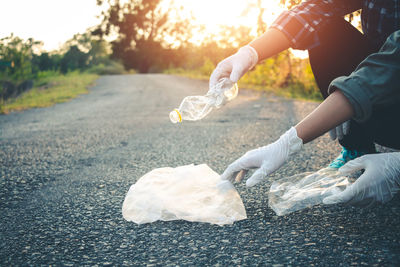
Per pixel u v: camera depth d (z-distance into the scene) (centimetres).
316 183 141
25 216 145
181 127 396
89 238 120
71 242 117
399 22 117
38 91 1266
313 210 135
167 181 147
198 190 142
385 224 119
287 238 113
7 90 1110
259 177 112
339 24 137
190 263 100
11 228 132
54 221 138
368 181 104
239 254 104
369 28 127
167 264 100
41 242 118
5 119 588
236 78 119
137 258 105
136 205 138
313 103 573
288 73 916
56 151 293
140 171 216
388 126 114
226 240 114
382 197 105
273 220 128
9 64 1388
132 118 505
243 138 314
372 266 93
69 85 1477
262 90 881
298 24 123
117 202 158
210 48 1502
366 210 132
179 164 231
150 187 145
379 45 129
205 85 1268
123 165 234
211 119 447
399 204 136
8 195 175
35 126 477
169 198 137
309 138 106
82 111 649
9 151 300
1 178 210
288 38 122
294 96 715
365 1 125
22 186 192
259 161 116
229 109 540
